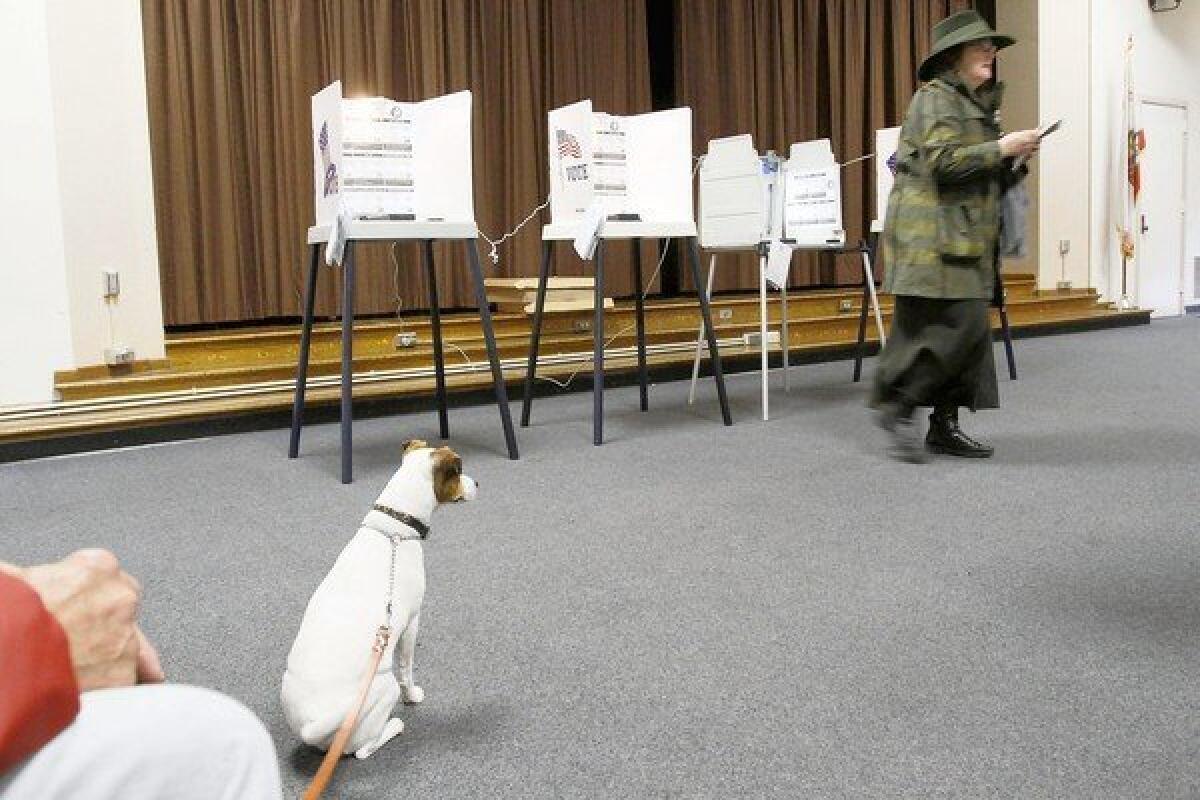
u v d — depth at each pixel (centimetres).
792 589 207
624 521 261
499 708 155
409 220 342
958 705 153
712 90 716
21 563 239
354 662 130
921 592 204
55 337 405
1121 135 850
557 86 652
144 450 382
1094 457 326
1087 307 821
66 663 46
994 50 316
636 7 682
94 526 271
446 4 607
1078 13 814
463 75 614
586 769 136
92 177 413
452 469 141
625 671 168
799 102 758
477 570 223
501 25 630
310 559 236
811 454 342
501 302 570
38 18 392
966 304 312
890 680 162
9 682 43
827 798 128
